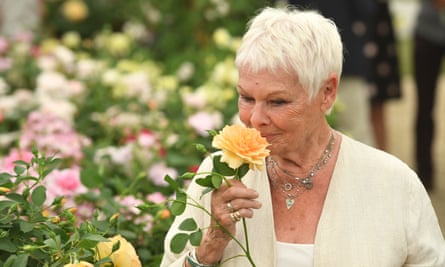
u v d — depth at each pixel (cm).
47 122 691
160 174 611
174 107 802
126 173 643
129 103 796
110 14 1388
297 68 375
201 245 390
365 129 921
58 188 512
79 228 426
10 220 421
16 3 1084
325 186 410
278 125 382
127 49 1061
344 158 412
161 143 692
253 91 379
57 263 384
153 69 943
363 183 407
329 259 394
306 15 392
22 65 934
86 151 670
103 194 518
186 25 1168
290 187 411
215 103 789
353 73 899
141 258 485
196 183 398
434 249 403
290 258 400
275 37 378
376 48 1072
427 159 1114
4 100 791
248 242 401
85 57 980
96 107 816
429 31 1085
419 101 1112
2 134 750
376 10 1010
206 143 684
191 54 1059
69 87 817
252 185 411
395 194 405
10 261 379
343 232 397
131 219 508
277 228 407
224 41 959
